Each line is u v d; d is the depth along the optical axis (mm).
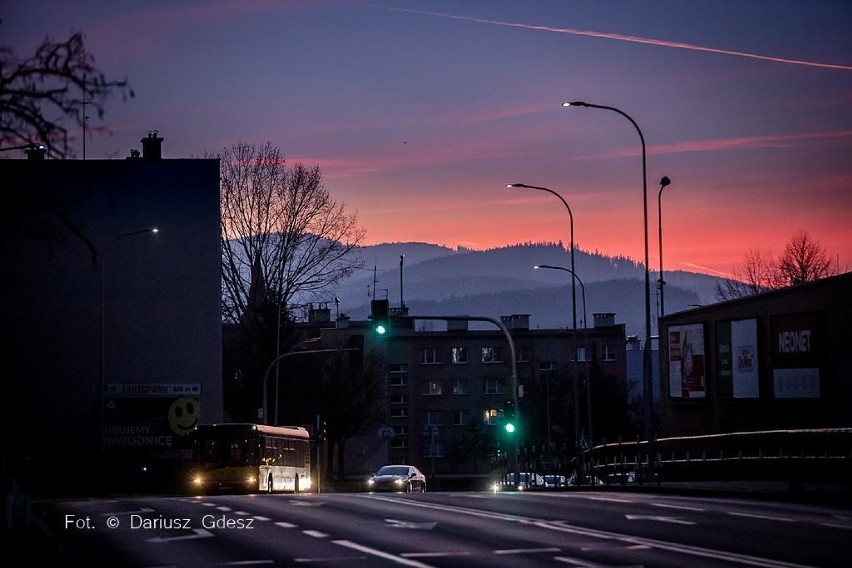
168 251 75625
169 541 24094
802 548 20219
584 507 31281
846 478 33594
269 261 84750
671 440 51062
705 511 28844
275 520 29047
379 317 52188
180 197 75938
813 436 36188
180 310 75438
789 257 104812
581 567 18406
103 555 21578
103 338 66062
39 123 21156
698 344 65062
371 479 63688
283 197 85250
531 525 26031
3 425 26500
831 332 53844
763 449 41688
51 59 21250
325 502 36406
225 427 55250
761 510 29062
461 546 22000
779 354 57031
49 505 37594
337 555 20891
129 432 73875
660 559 19109
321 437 73188
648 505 31641
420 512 30891
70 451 73062
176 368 75062
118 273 75062
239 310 85062
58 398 73438
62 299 73938
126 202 75438
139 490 72375
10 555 21359
